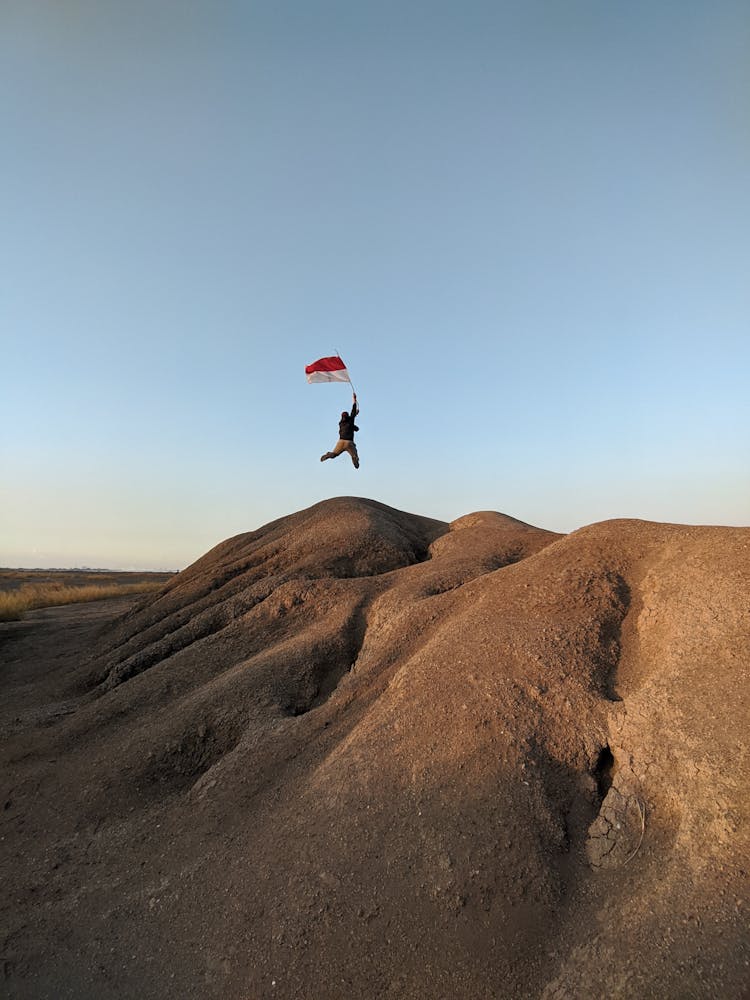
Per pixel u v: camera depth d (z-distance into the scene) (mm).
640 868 5672
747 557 8188
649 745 6484
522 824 6305
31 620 25453
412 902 5949
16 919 7047
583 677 7758
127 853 7898
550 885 5828
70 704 13000
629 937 4945
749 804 5363
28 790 9727
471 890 5898
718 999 4293
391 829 6648
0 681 15977
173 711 10516
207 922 6430
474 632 9125
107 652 16219
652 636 8109
